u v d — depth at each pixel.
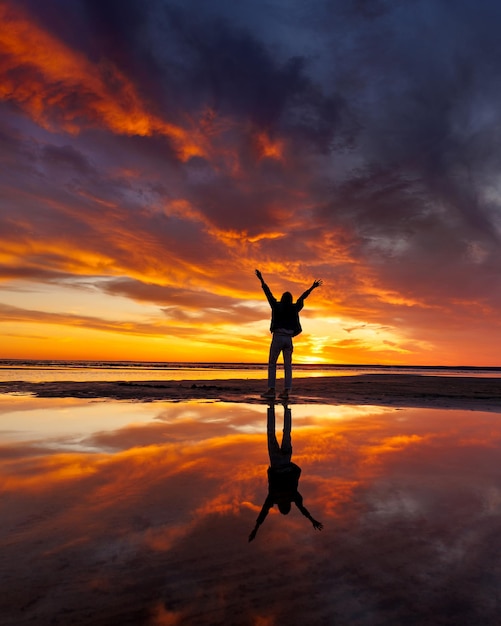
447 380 18.62
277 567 1.49
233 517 1.97
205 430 4.45
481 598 1.32
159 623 1.17
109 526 1.84
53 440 3.82
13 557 1.54
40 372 27.58
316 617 1.21
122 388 10.33
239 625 1.17
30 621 1.17
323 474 2.75
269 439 3.99
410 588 1.37
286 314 8.95
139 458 3.14
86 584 1.36
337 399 8.63
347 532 1.81
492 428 4.86
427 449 3.61
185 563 1.51
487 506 2.16
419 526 1.88
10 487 2.39
